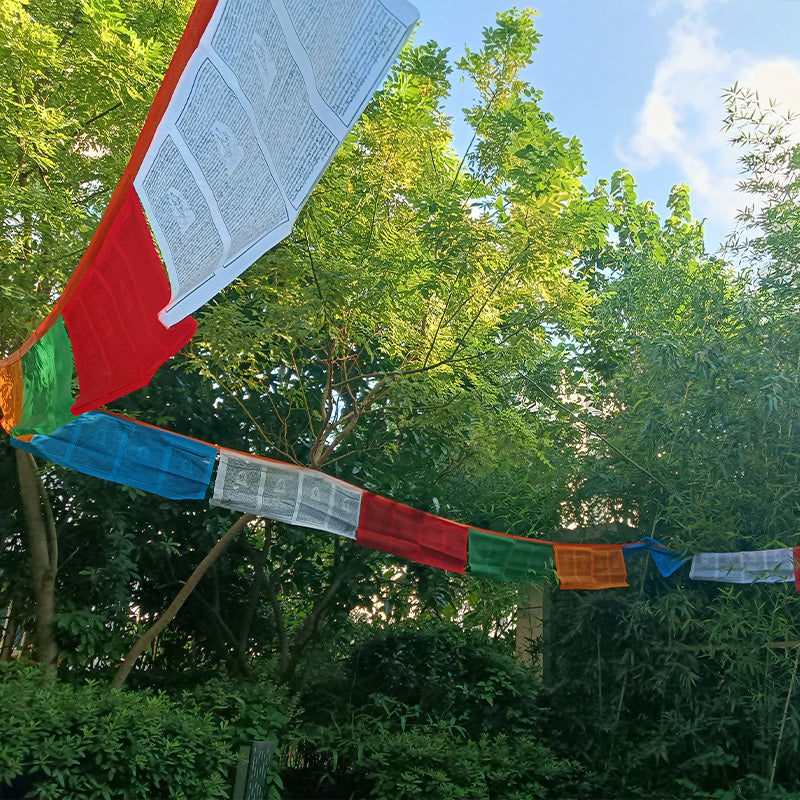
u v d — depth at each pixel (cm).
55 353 412
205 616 823
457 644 898
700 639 791
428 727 796
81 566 745
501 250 664
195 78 231
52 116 559
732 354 730
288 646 863
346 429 700
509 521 927
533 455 840
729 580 716
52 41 550
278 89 193
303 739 744
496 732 838
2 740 496
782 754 729
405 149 662
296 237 650
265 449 822
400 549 654
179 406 764
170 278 250
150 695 693
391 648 886
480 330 707
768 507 727
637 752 777
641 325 896
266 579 838
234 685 748
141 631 787
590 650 863
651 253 998
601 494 862
